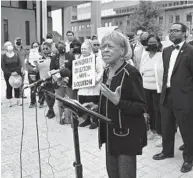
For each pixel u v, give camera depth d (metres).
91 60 5.06
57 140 4.93
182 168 3.68
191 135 3.63
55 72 2.22
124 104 2.06
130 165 2.22
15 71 7.32
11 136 5.15
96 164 3.92
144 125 2.27
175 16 52.62
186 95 3.57
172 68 3.72
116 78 2.18
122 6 63.00
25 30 22.66
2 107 7.54
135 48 5.68
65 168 3.82
